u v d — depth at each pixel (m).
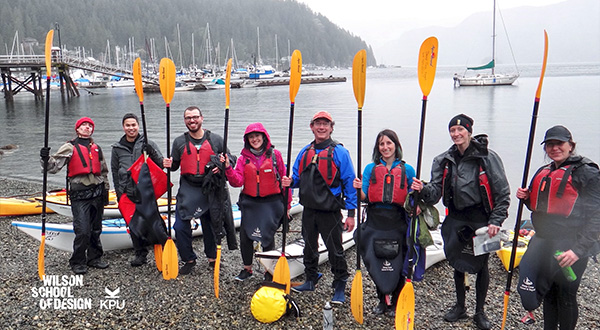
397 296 4.14
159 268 5.02
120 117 27.98
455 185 3.66
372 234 3.95
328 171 4.03
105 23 174.88
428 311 4.36
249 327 3.97
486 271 3.86
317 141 4.18
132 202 4.87
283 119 25.98
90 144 4.85
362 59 3.89
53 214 8.03
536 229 3.46
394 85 69.50
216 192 4.68
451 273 5.38
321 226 4.21
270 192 4.45
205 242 5.12
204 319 4.10
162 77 4.63
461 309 4.10
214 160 4.58
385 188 3.85
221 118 26.86
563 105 30.06
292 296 4.55
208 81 66.19
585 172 3.18
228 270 5.25
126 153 4.97
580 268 3.27
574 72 103.88
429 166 13.59
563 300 3.36
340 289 4.35
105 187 4.98
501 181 3.56
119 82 81.50
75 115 29.34
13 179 11.64
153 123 24.86
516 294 4.81
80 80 84.06
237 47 172.38
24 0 160.88
